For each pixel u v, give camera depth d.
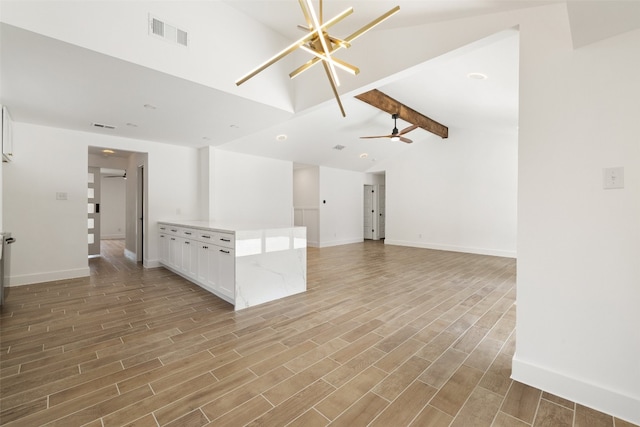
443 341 2.37
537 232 1.77
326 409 1.58
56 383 1.79
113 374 1.89
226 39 2.84
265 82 3.19
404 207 7.97
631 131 1.49
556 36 1.70
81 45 2.03
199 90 2.80
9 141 3.47
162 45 2.42
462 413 1.55
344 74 2.98
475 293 3.65
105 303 3.24
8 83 2.62
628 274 1.50
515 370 1.85
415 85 4.23
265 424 1.46
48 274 4.12
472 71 3.32
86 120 3.77
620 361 1.53
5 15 1.77
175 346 2.27
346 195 8.64
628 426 1.46
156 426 1.44
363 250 7.21
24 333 2.48
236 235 3.05
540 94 1.75
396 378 1.86
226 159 5.94
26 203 3.94
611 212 1.54
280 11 2.80
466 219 6.86
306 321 2.78
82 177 4.36
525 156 1.80
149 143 5.01
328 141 6.46
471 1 1.89
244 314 2.94
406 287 3.91
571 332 1.66
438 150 7.29
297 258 3.64
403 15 2.27
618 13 1.34
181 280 4.21
